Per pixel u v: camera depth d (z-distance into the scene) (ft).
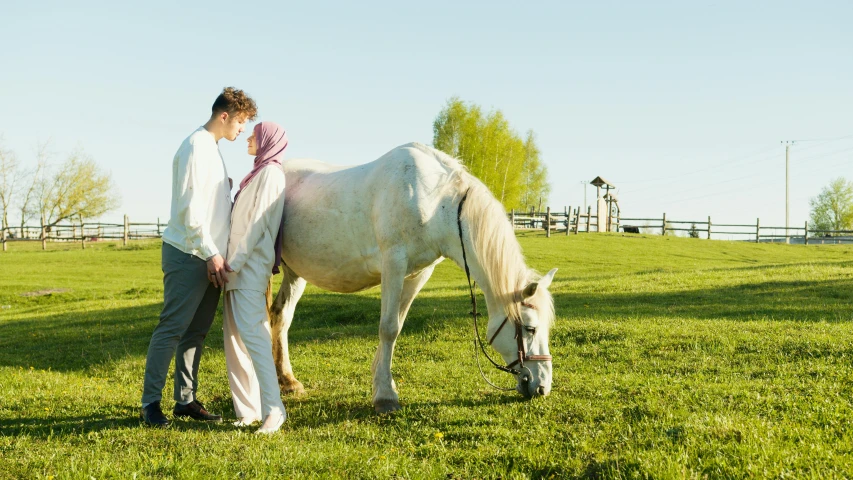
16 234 149.28
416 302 38.96
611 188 132.46
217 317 37.58
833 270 46.96
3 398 18.88
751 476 10.27
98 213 166.40
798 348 19.89
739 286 40.50
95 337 33.65
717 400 14.90
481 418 14.78
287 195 19.21
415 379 20.29
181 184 14.87
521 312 15.72
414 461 12.17
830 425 12.82
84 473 11.16
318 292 51.11
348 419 15.70
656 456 11.25
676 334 23.54
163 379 15.40
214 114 16.07
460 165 17.15
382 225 16.35
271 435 14.23
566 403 15.55
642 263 79.82
